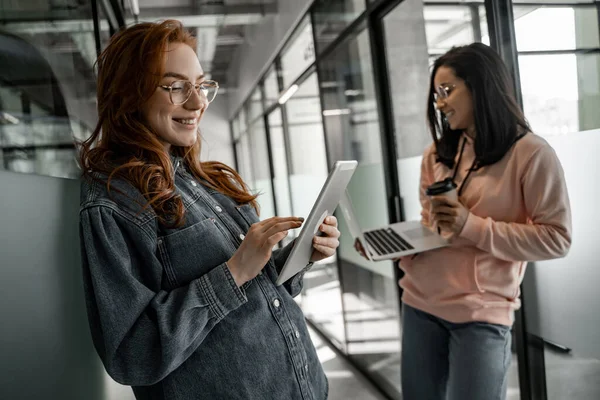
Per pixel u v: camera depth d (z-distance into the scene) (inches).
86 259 34.7
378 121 107.7
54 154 41.5
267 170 259.4
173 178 38.0
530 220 58.4
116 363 32.8
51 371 33.7
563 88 59.1
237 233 41.1
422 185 73.4
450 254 62.8
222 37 288.2
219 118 414.9
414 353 68.6
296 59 169.8
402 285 71.1
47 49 44.1
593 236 58.5
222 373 36.7
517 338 71.9
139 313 33.1
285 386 38.8
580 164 58.7
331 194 39.4
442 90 60.6
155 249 36.0
